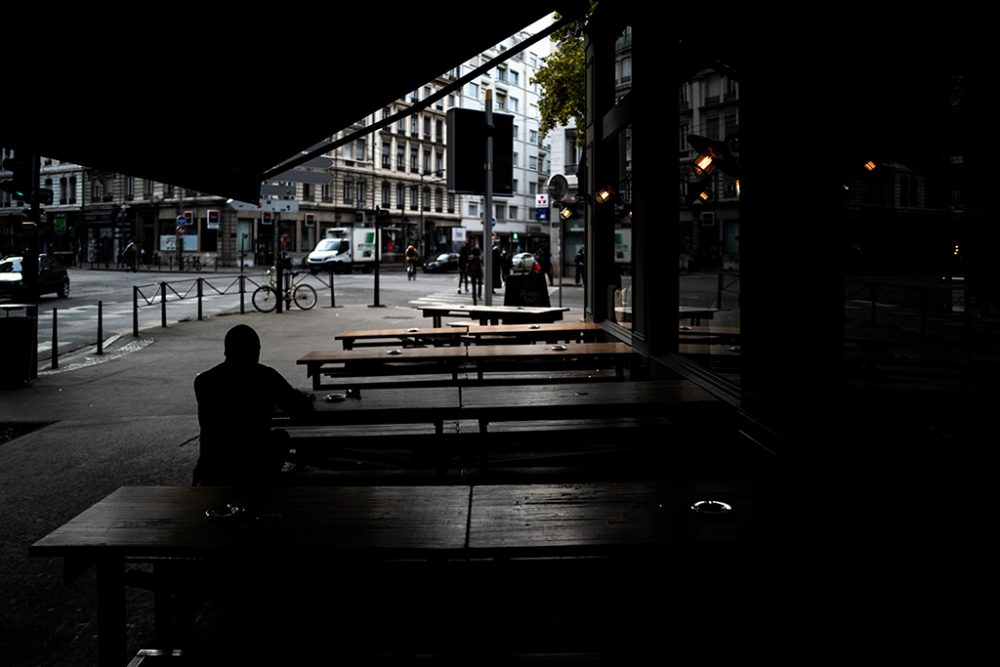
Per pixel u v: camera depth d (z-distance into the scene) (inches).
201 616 143.6
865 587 114.8
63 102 152.9
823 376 149.6
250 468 157.2
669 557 106.8
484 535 99.9
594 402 192.5
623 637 127.9
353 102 239.3
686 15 236.8
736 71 191.0
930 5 115.0
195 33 159.2
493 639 106.0
